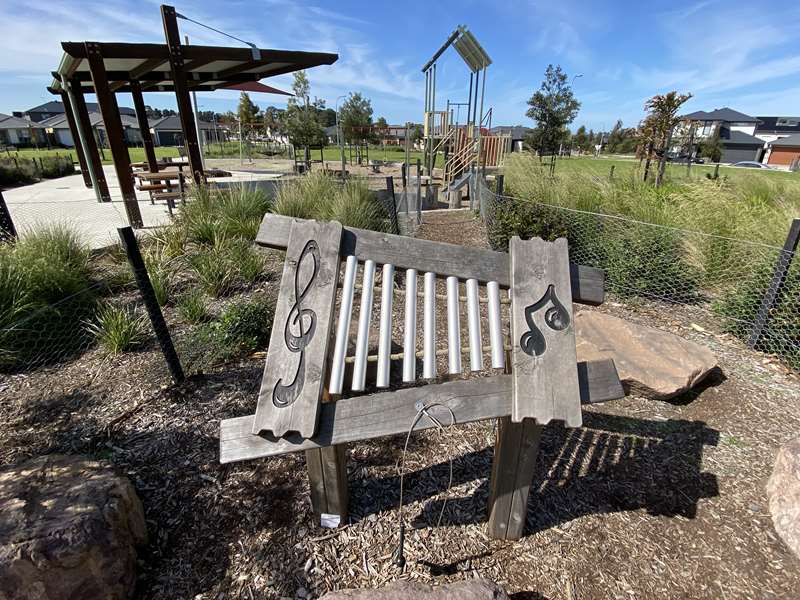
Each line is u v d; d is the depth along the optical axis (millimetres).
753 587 1709
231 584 1673
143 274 2572
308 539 1857
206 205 6086
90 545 1478
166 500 2012
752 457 2389
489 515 1892
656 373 2900
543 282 1518
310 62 7754
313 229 1571
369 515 1989
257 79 10555
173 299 4129
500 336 1521
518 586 1703
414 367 1518
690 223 5168
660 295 4621
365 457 2338
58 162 17422
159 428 2463
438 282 4785
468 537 1897
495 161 13922
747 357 3494
